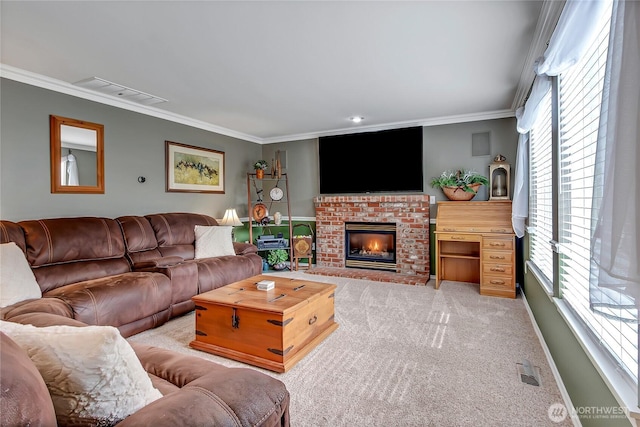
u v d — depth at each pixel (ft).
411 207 16.39
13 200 9.64
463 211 14.34
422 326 9.78
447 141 15.80
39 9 6.60
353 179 17.87
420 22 7.23
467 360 7.66
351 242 18.56
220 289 9.10
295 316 7.76
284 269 18.07
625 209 2.83
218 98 12.41
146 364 4.45
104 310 8.27
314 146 19.15
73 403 2.58
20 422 1.85
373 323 10.03
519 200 11.43
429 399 6.18
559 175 7.05
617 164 2.89
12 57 8.82
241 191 19.07
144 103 12.97
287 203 19.60
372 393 6.40
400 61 9.25
